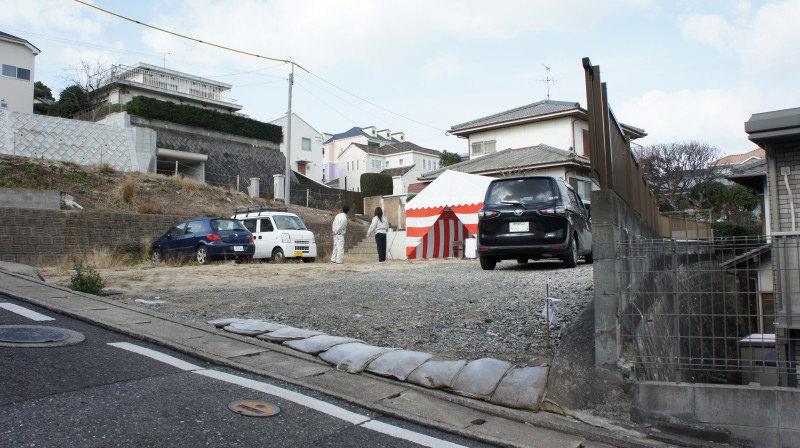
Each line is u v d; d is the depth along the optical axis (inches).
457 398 159.6
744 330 153.6
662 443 136.3
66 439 112.3
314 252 636.1
